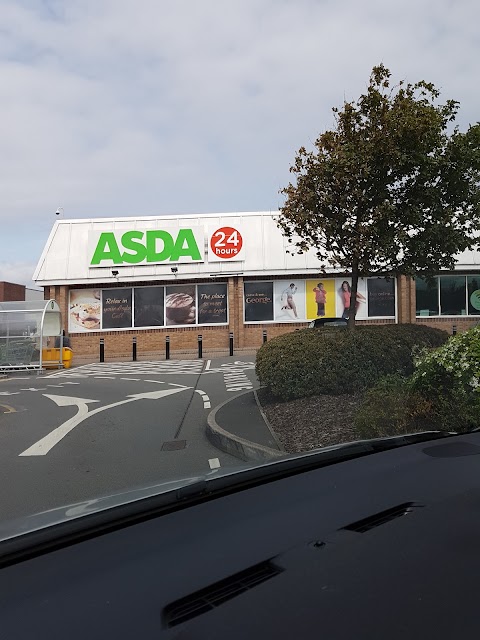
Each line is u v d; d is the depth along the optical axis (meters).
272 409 8.88
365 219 8.88
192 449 7.24
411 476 3.11
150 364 20.44
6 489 5.58
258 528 2.36
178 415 9.75
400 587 1.78
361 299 24.39
